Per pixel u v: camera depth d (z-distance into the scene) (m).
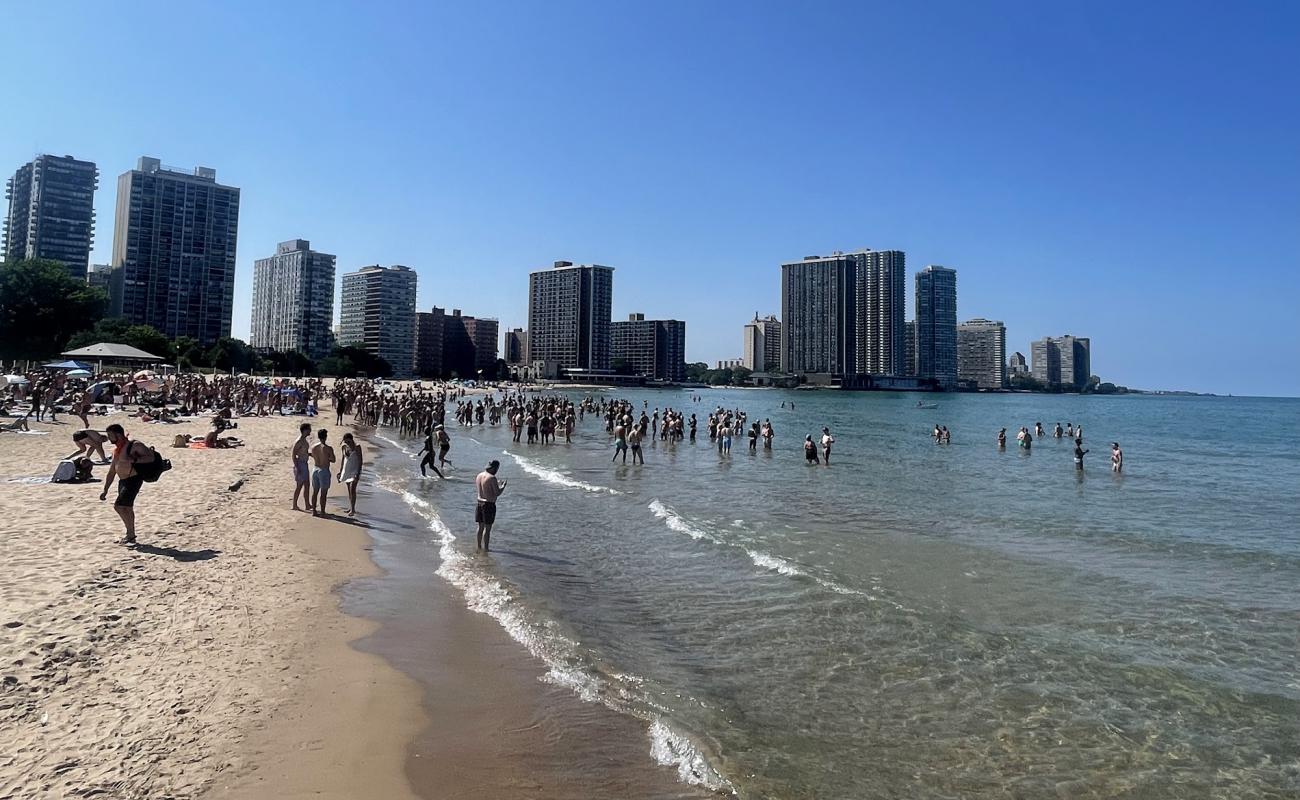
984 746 6.42
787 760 6.06
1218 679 8.02
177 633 7.86
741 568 12.73
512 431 48.50
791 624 9.68
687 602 10.64
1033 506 21.42
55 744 5.35
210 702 6.32
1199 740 6.60
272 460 23.98
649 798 5.34
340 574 11.15
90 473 16.42
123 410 38.09
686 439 49.28
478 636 8.79
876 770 5.96
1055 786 5.79
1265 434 65.75
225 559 11.12
